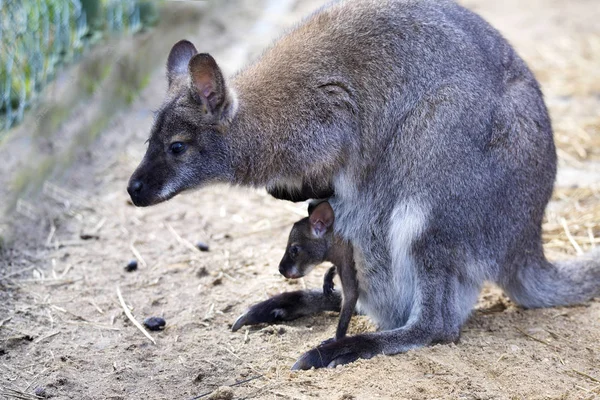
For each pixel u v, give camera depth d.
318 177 11.25
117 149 17.09
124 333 11.38
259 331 11.40
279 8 25.58
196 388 9.99
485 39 11.45
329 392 9.58
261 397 9.55
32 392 9.94
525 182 11.22
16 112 16.38
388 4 11.53
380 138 11.14
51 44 17.33
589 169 16.59
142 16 20.52
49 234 14.06
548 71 21.27
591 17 25.50
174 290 12.57
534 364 10.26
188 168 11.08
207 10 24.03
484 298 12.47
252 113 11.04
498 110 11.01
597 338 10.98
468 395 9.48
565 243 13.91
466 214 10.86
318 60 11.25
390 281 11.22
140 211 15.05
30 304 12.01
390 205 11.10
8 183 15.02
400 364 10.20
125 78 19.00
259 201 15.76
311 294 11.80
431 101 10.94
